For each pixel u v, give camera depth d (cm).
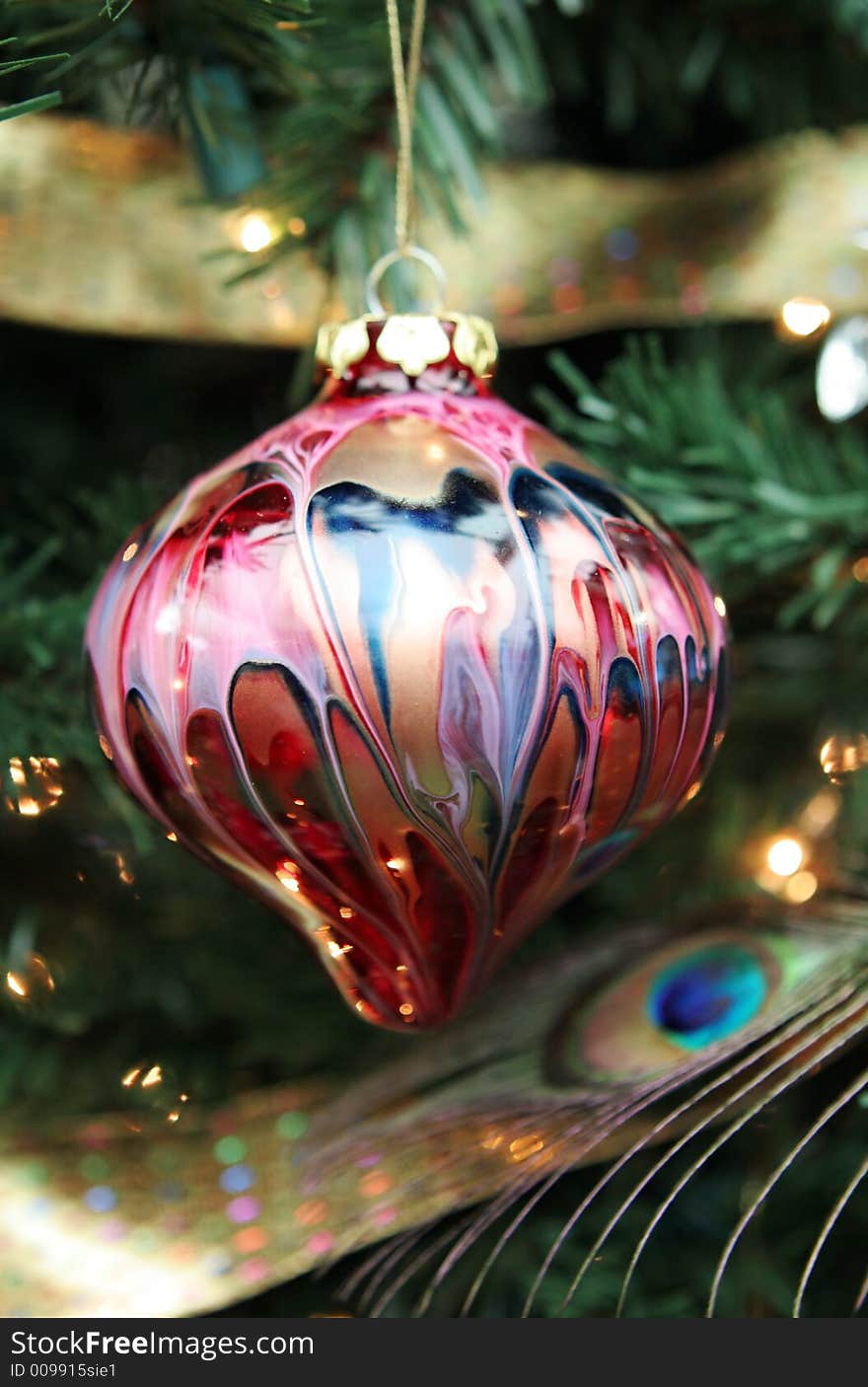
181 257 36
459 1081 36
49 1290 33
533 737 29
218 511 29
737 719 43
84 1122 37
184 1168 35
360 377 31
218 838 30
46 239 36
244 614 29
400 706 28
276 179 34
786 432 38
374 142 35
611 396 38
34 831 40
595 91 42
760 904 37
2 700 35
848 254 37
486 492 29
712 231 37
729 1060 35
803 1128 39
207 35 33
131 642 30
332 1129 36
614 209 38
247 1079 40
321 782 29
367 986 31
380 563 29
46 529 41
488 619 28
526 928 31
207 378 44
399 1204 34
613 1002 36
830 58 41
